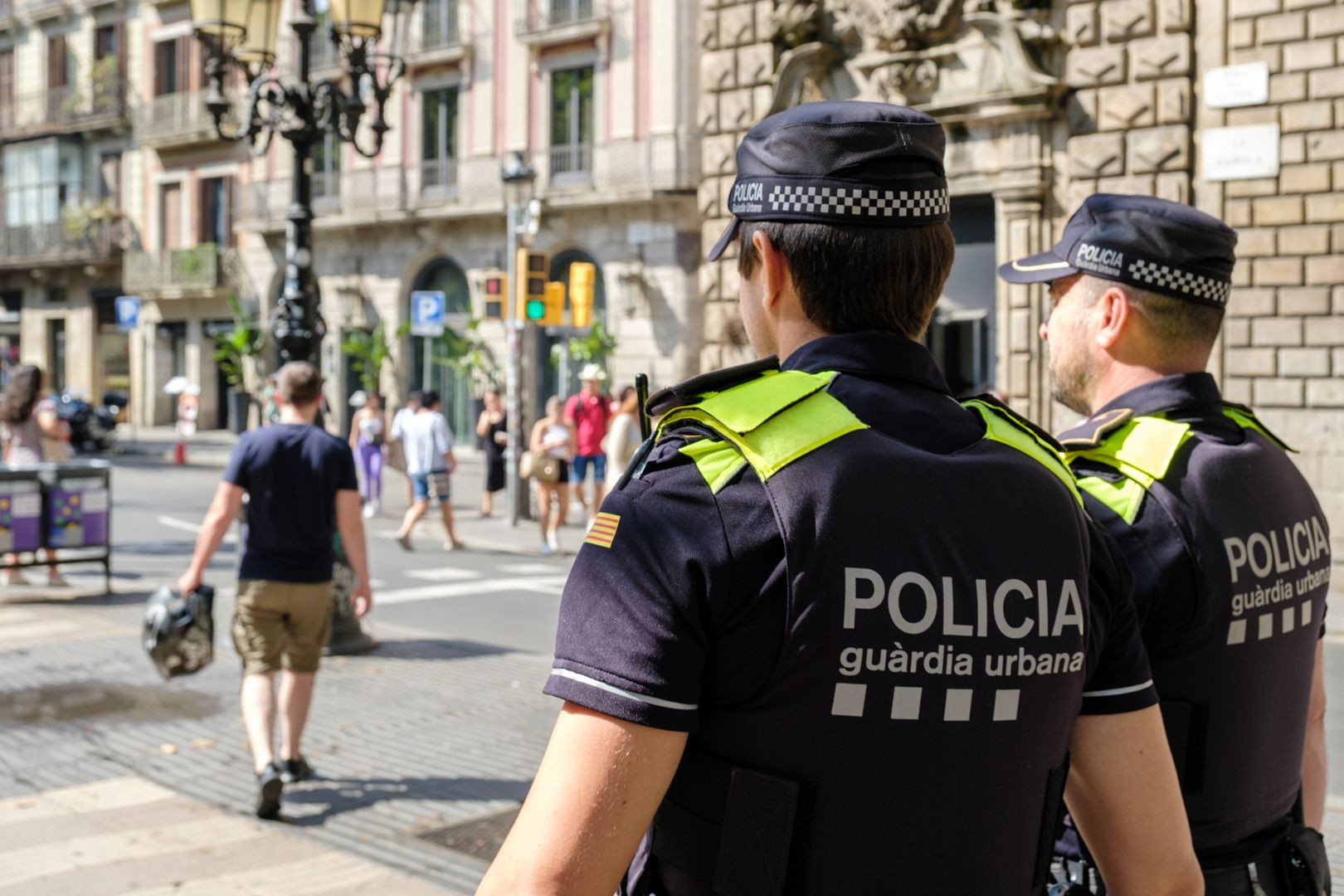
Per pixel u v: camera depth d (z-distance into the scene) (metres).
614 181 26.47
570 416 16.89
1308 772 2.14
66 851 4.69
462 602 10.88
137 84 36.91
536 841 1.20
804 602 1.23
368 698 7.14
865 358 1.41
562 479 14.10
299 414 5.48
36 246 38.69
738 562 1.24
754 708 1.25
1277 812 1.94
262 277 33.78
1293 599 1.96
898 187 1.40
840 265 1.41
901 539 1.28
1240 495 1.92
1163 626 1.84
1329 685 7.62
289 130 8.35
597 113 26.91
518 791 5.49
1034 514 1.38
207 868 4.54
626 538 1.26
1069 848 1.83
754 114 16.30
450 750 6.12
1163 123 13.35
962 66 14.78
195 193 35.50
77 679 7.61
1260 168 12.59
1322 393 12.29
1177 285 2.03
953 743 1.28
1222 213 12.86
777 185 1.42
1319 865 1.93
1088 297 2.12
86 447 30.81
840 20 15.67
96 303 39.06
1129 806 1.44
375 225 30.59
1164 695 1.85
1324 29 12.17
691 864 1.28
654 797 1.21
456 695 7.22
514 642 9.09
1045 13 14.28
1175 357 2.06
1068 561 1.38
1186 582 1.83
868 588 1.25
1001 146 14.64
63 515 10.57
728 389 1.36
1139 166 13.55
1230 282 2.08
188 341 36.34
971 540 1.32
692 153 25.77
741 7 16.31
